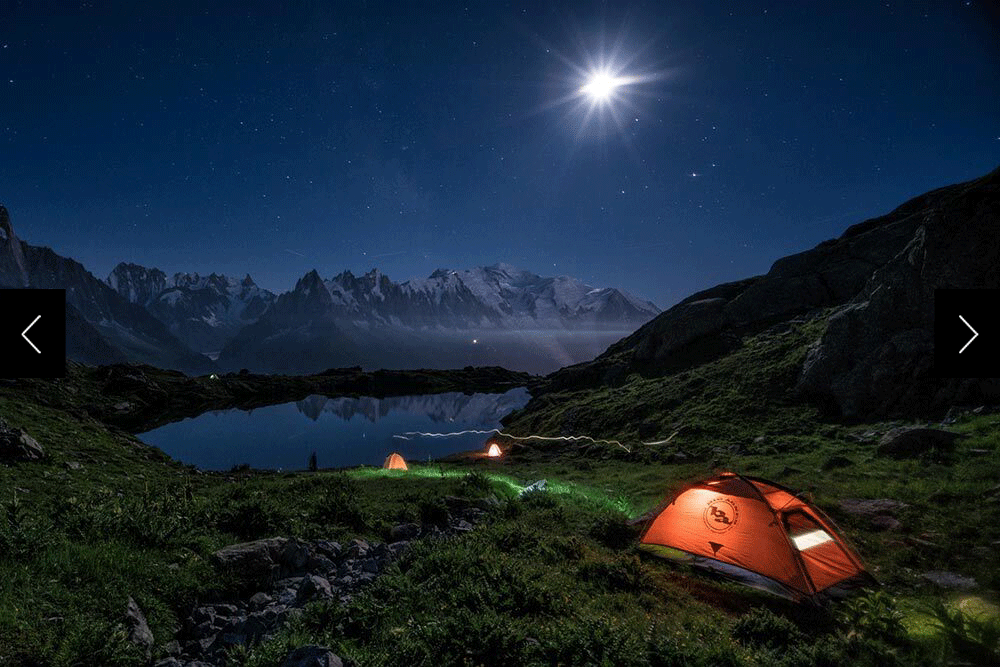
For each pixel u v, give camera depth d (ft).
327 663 23.67
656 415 149.07
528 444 169.27
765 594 42.11
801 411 122.11
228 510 49.65
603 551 50.57
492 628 27.63
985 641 31.14
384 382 513.86
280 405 398.21
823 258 194.80
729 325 192.13
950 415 95.66
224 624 32.55
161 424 268.00
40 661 23.80
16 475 54.90
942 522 54.08
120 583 32.30
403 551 43.60
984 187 112.68
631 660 26.55
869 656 29.73
